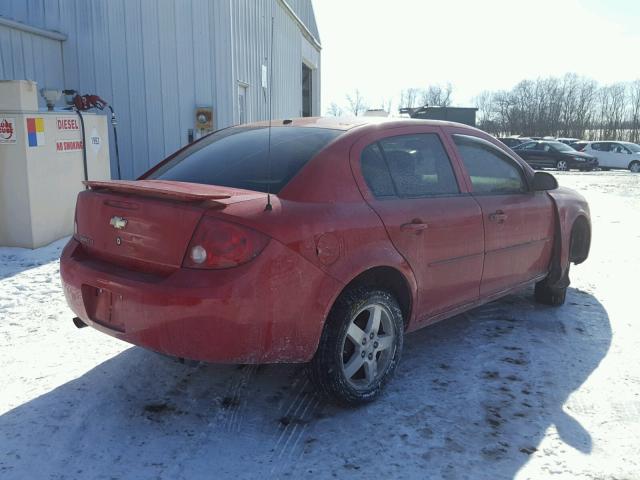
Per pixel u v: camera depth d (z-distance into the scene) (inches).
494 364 157.8
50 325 178.9
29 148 262.2
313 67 1040.2
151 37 414.6
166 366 152.7
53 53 406.0
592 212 462.9
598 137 2962.6
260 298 111.0
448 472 109.7
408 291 141.5
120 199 125.0
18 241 269.1
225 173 137.1
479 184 169.0
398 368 154.3
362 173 136.0
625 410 133.7
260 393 139.6
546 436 122.3
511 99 3061.0
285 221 115.6
